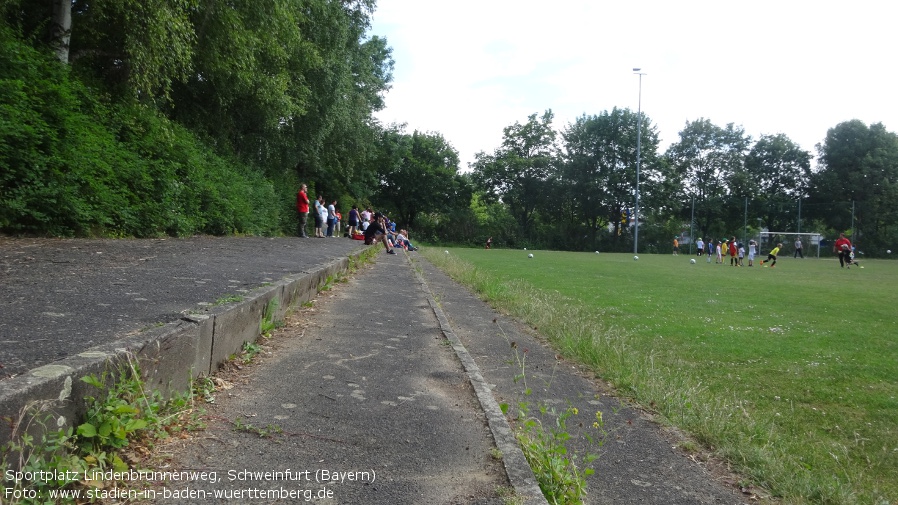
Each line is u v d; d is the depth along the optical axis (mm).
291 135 27125
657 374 6270
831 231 77000
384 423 3984
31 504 2348
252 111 23047
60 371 2795
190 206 16516
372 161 50906
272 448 3400
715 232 81062
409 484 3102
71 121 11516
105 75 15648
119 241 11875
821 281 22266
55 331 3867
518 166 71688
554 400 5348
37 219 10461
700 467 4090
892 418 5578
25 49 11219
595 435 4535
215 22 16344
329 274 10719
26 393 2516
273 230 25141
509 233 71562
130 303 5094
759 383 6641
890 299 15602
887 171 72375
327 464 3262
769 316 11758
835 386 6555
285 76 21031
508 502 2947
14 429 2434
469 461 3463
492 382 5812
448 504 2904
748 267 34719
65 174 11117
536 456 3562
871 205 72188
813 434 5117
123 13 12852
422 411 4309
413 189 67500
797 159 79938
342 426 3857
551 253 50125
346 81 26922
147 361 3504
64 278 6340
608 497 3506
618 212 73562
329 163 36594
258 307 5887
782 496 3736
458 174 71938
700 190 82250
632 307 12461
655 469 3986
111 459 2863
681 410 5125
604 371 6371
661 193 70750
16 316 4273
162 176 14742
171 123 16891
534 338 8367
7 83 10148
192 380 4141
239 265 9352
